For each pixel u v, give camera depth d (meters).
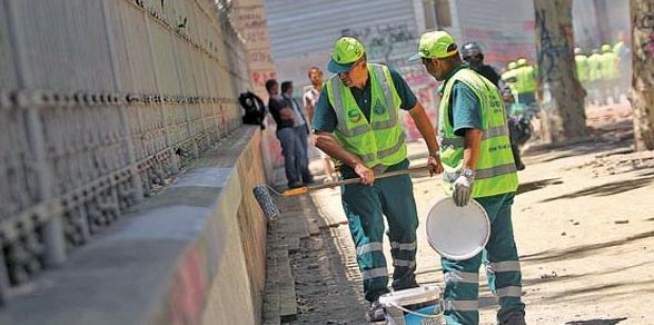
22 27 4.39
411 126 39.09
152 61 8.80
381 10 40.66
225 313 6.29
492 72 17.33
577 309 9.50
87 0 6.02
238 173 9.78
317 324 10.16
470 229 8.11
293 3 40.78
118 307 3.25
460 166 8.22
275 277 12.77
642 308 9.29
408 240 9.79
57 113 4.69
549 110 28.72
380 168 9.61
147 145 7.49
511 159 8.34
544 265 11.72
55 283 3.74
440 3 40.84
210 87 15.95
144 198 6.67
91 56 5.82
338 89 9.55
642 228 13.21
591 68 48.31
